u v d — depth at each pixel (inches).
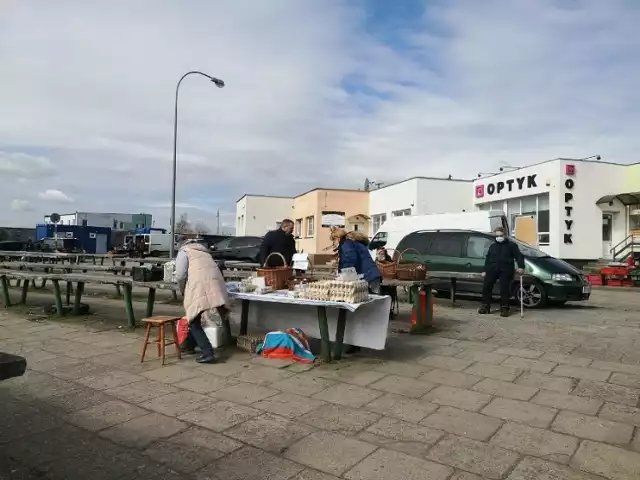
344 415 163.2
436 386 194.4
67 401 175.5
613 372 214.5
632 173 739.4
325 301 220.4
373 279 262.1
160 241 1291.8
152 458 132.7
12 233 1486.2
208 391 186.7
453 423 156.7
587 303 476.1
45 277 338.3
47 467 127.6
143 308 389.7
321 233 1103.0
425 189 914.7
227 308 233.1
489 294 378.0
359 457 133.2
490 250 377.4
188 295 224.8
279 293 249.8
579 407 171.5
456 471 125.5
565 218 722.2
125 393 184.2
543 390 189.9
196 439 144.4
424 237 486.6
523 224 791.7
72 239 1179.9
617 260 714.8
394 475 123.5
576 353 249.4
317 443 141.8
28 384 194.5
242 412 165.3
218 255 831.7
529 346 265.0
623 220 750.5
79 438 145.0
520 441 143.3
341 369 217.3
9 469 126.6
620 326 330.0
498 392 187.3
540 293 418.6
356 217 1098.7
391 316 358.0
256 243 829.2
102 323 321.1
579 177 727.7
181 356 237.6
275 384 195.5
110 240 1637.6
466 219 553.0
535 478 122.1
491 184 861.2
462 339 282.0
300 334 244.8
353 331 239.0
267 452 136.2
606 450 137.6
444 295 506.3
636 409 169.6
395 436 146.7
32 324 318.0
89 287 558.6
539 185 753.0
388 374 210.1
